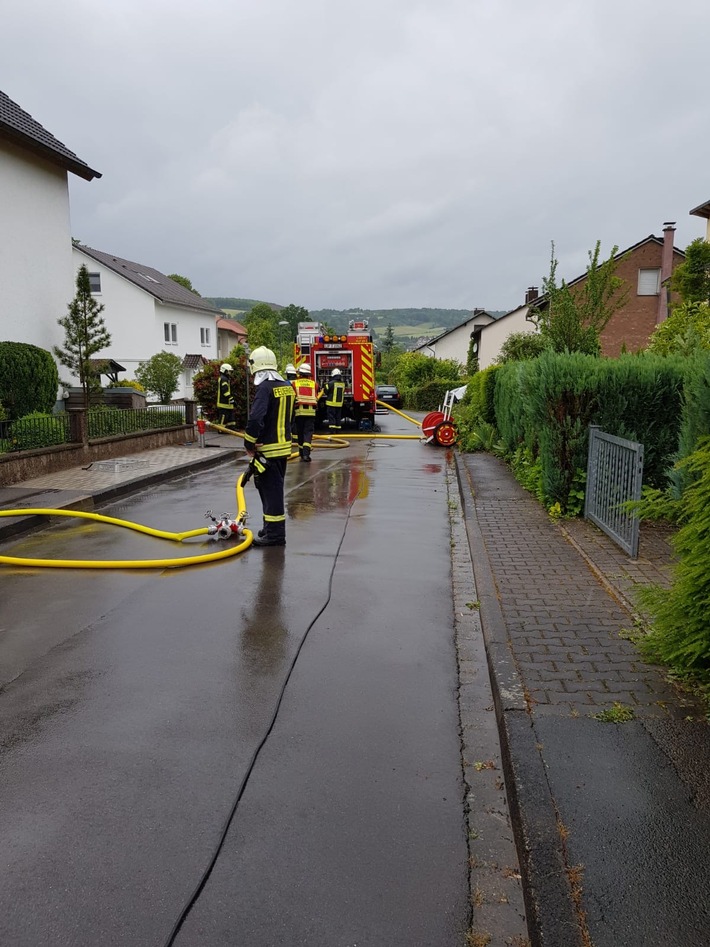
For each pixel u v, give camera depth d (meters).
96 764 3.30
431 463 14.44
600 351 14.36
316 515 9.02
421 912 2.42
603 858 2.49
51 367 14.29
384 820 2.91
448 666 4.45
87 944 2.27
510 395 13.05
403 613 5.39
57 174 16.55
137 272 42.41
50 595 5.78
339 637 4.89
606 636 4.54
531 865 2.46
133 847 2.72
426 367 44.06
